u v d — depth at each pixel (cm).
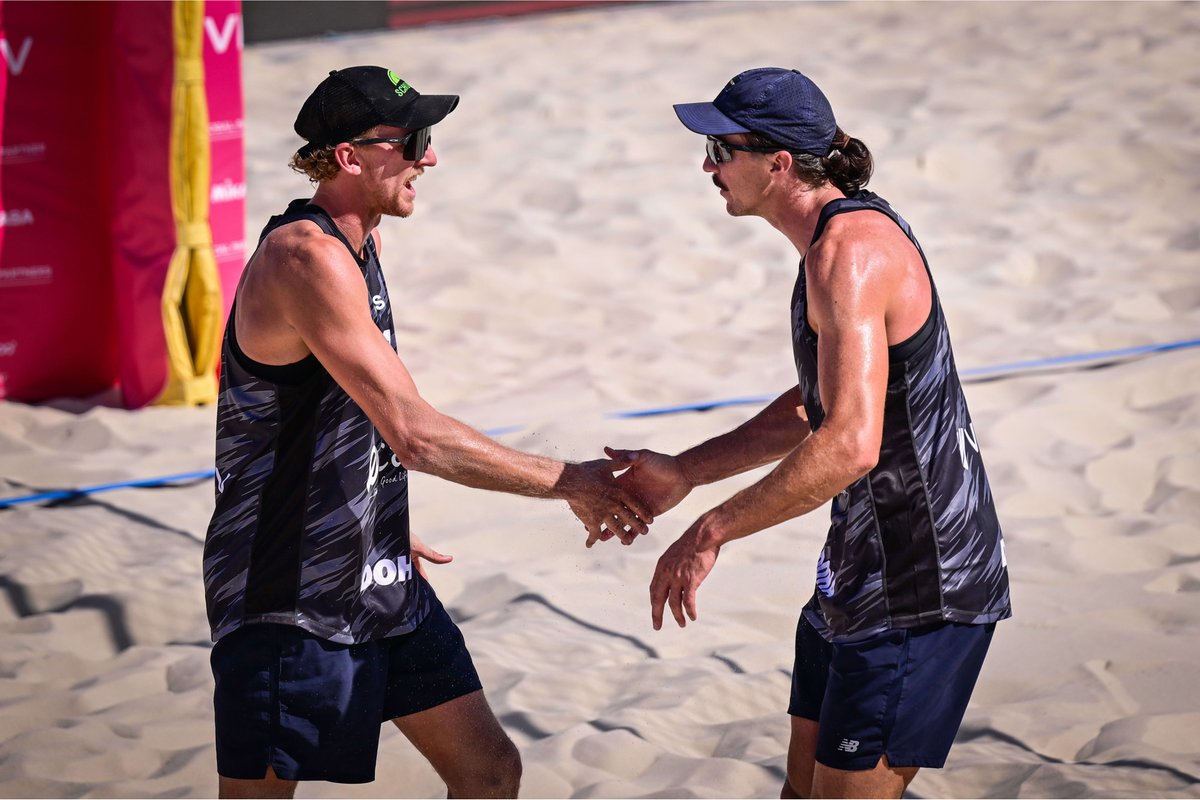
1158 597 1500
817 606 998
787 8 5516
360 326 921
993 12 5153
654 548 1720
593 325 2672
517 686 1380
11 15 2230
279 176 3659
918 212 3181
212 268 2300
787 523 1786
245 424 954
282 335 930
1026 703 1298
